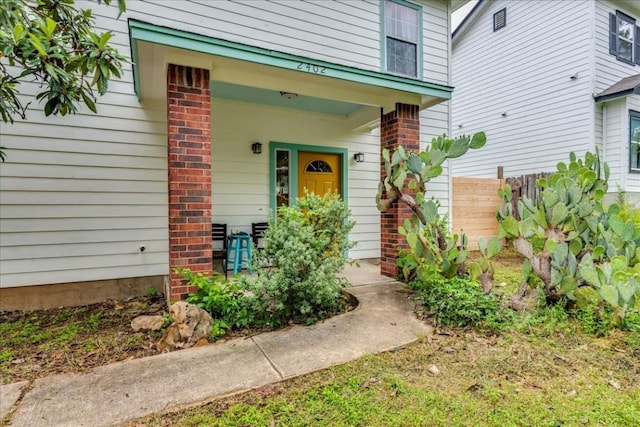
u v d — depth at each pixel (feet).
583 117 28.09
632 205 26.63
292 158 21.12
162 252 16.60
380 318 11.93
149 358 9.16
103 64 10.09
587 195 12.80
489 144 35.86
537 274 11.91
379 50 19.93
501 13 34.24
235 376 8.16
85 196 15.15
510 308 11.93
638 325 10.42
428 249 13.47
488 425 6.40
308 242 12.41
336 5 18.76
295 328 11.29
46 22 9.84
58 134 14.62
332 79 14.84
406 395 7.34
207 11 15.96
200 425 6.45
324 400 7.19
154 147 16.31
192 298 11.66
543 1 30.71
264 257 12.20
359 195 23.02
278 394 7.46
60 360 9.37
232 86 17.03
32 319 12.96
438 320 11.46
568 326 10.64
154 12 15.26
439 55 21.74
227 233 19.26
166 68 12.39
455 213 25.38
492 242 12.10
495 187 26.99
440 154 13.14
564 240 12.10
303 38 17.93
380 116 19.58
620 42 30.04
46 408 6.95
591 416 6.64
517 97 33.06
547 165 30.66
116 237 15.72
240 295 12.18
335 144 22.30
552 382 7.89
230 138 19.40
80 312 13.84
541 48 30.96
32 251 14.30
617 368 8.49
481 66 36.50
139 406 7.02
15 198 14.02
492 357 9.03
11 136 13.92
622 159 27.84
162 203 16.55
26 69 10.07
